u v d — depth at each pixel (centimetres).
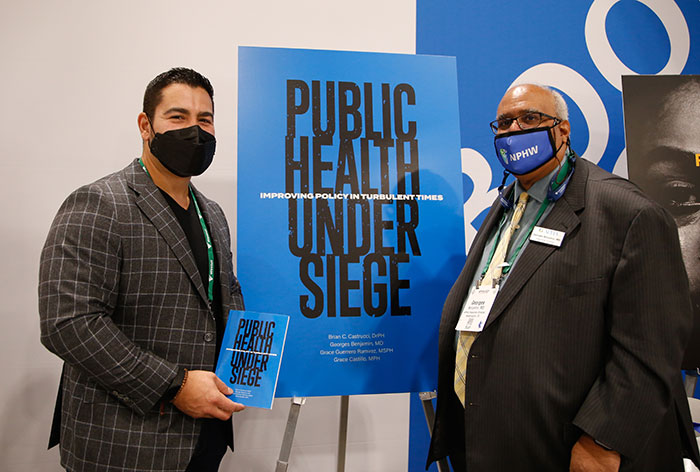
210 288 140
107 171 205
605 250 119
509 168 139
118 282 123
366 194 166
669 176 193
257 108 163
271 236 158
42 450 196
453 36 233
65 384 128
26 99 202
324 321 158
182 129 131
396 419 220
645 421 106
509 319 127
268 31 218
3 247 198
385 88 172
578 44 241
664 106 196
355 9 226
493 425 125
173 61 211
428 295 165
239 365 131
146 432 119
